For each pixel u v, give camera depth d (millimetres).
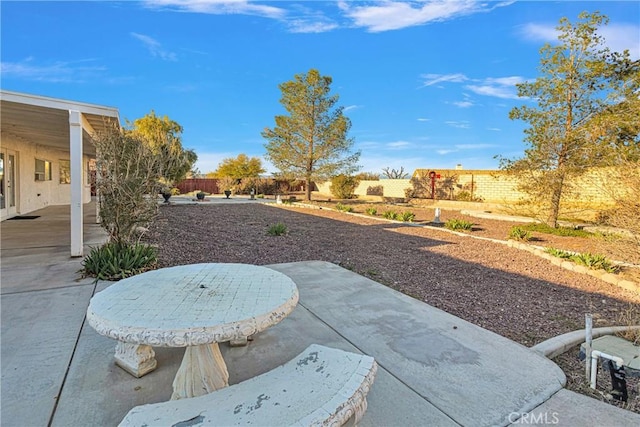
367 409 2084
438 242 8438
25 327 3062
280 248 7215
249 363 2605
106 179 5078
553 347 2994
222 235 8703
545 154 9758
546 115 9820
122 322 1743
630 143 8484
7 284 4188
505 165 10633
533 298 4527
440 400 2201
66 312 3412
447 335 3178
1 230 7938
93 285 4211
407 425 1956
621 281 5117
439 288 4805
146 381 2328
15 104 5340
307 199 22266
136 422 1468
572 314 3992
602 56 9219
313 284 4633
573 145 9539
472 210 16125
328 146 20719
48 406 2033
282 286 2342
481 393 2289
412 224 11711
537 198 10438
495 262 6477
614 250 5086
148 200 5383
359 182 27203
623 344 3055
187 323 1736
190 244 7285
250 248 7109
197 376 2064
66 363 2506
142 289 2252
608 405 2215
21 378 2301
